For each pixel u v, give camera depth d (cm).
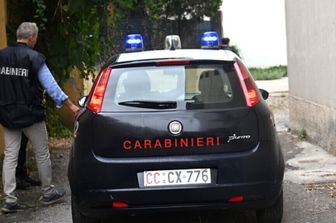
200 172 536
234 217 666
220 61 573
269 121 556
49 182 733
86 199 544
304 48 1112
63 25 972
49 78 691
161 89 560
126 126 541
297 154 994
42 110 714
